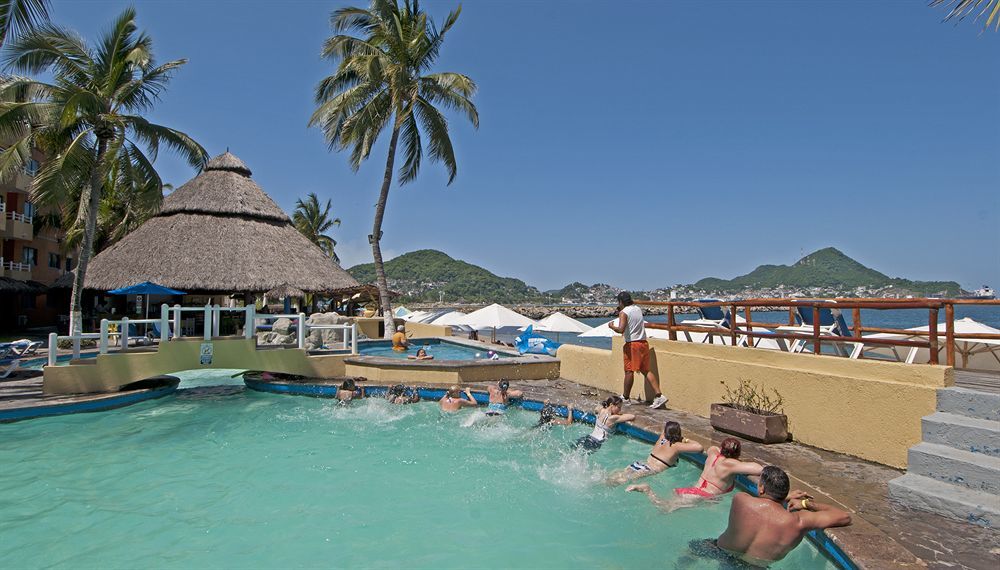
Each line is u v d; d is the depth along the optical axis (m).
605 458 6.95
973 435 4.70
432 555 4.52
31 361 16.25
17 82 13.86
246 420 9.24
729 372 7.53
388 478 6.43
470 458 7.14
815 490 4.84
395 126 19.92
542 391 10.34
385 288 20.22
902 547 3.72
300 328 12.10
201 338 11.34
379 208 20.23
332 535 4.93
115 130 14.78
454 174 21.38
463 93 20.38
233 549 4.64
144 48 15.03
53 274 32.50
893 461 5.46
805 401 6.41
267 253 20.91
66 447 7.71
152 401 10.82
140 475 6.58
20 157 13.96
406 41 19.59
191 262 19.39
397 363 11.67
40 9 9.68
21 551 4.58
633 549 4.55
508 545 4.69
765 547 4.06
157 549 4.64
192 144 16.36
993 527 3.99
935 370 5.26
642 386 9.22
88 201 16.73
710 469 5.59
